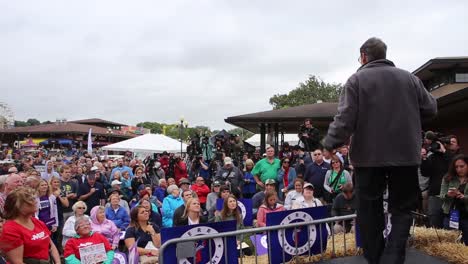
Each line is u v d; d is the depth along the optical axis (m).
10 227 4.32
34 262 4.48
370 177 2.72
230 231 3.76
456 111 11.86
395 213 2.76
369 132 2.62
